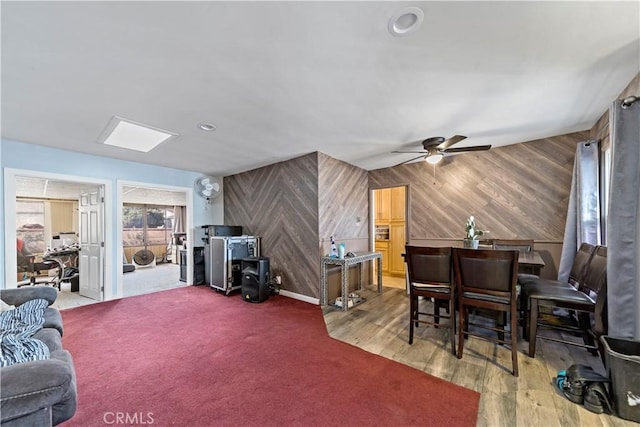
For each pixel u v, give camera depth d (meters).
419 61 1.72
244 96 2.16
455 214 4.04
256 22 1.36
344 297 3.52
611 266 1.90
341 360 2.21
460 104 2.35
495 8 1.29
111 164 4.10
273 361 2.20
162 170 4.70
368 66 1.77
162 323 3.06
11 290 2.19
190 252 5.07
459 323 2.25
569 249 3.00
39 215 6.61
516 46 1.57
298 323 3.06
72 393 1.23
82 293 4.35
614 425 1.47
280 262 4.40
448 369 2.06
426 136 3.18
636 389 1.48
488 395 1.75
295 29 1.42
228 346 2.48
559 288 2.29
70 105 2.28
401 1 1.24
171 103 2.27
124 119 2.59
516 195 3.53
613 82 1.98
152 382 1.91
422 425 1.49
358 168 4.83
